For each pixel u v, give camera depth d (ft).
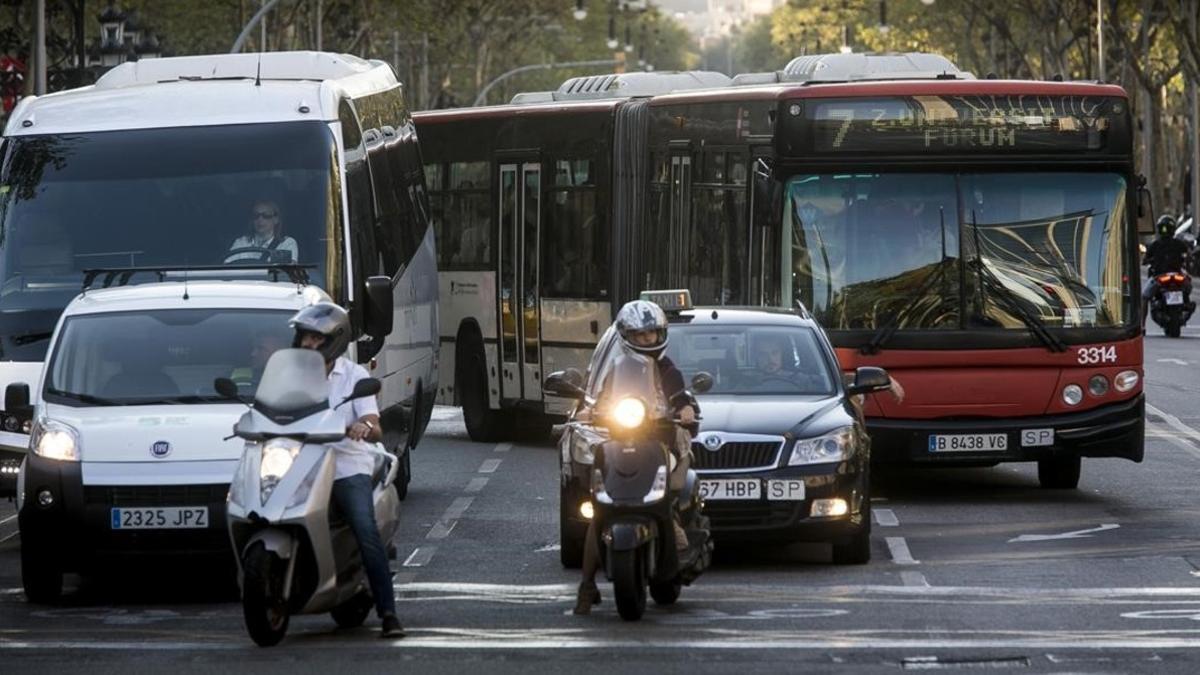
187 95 123.95
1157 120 536.01
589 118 160.45
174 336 101.55
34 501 92.99
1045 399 127.65
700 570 88.89
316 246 118.93
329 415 80.79
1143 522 117.60
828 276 128.36
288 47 458.50
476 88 622.54
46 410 97.40
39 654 80.28
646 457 84.69
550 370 164.66
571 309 161.99
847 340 127.75
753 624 85.46
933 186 128.67
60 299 116.67
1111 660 77.15
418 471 149.28
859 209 128.67
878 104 128.47
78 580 102.58
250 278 115.75
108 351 100.68
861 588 95.20
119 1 366.22
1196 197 497.87
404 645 81.35
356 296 119.24
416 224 147.84
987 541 110.73
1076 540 110.73
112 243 118.42
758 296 130.00
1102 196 129.29
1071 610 88.58
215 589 98.68
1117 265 128.98
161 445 93.56
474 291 174.40
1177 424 176.55
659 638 82.33
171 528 92.58
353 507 81.46
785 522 100.83
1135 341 128.67
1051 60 529.04
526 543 111.24
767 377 108.47
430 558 105.81
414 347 141.69
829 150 128.67
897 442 127.03
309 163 120.78
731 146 138.72
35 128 122.52
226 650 80.79
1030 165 128.77
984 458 127.13
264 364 100.27
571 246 162.30
